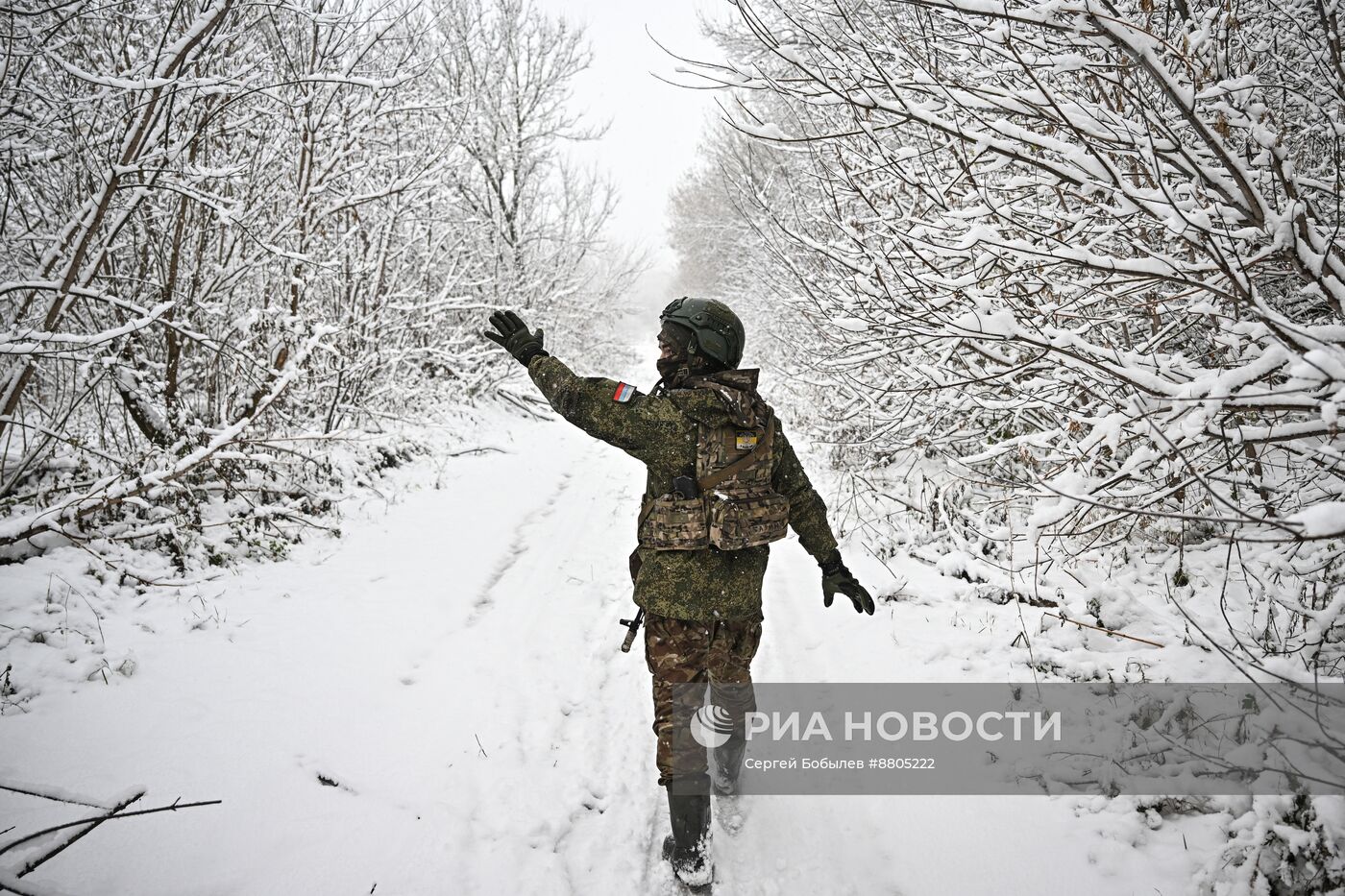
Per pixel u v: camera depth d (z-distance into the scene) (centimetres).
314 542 524
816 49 302
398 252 821
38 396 523
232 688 332
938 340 351
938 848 250
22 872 193
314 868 236
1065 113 281
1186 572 402
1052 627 375
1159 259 270
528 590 475
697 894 236
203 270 578
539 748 308
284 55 600
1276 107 353
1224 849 224
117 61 493
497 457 855
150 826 245
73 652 340
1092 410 373
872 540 539
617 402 236
